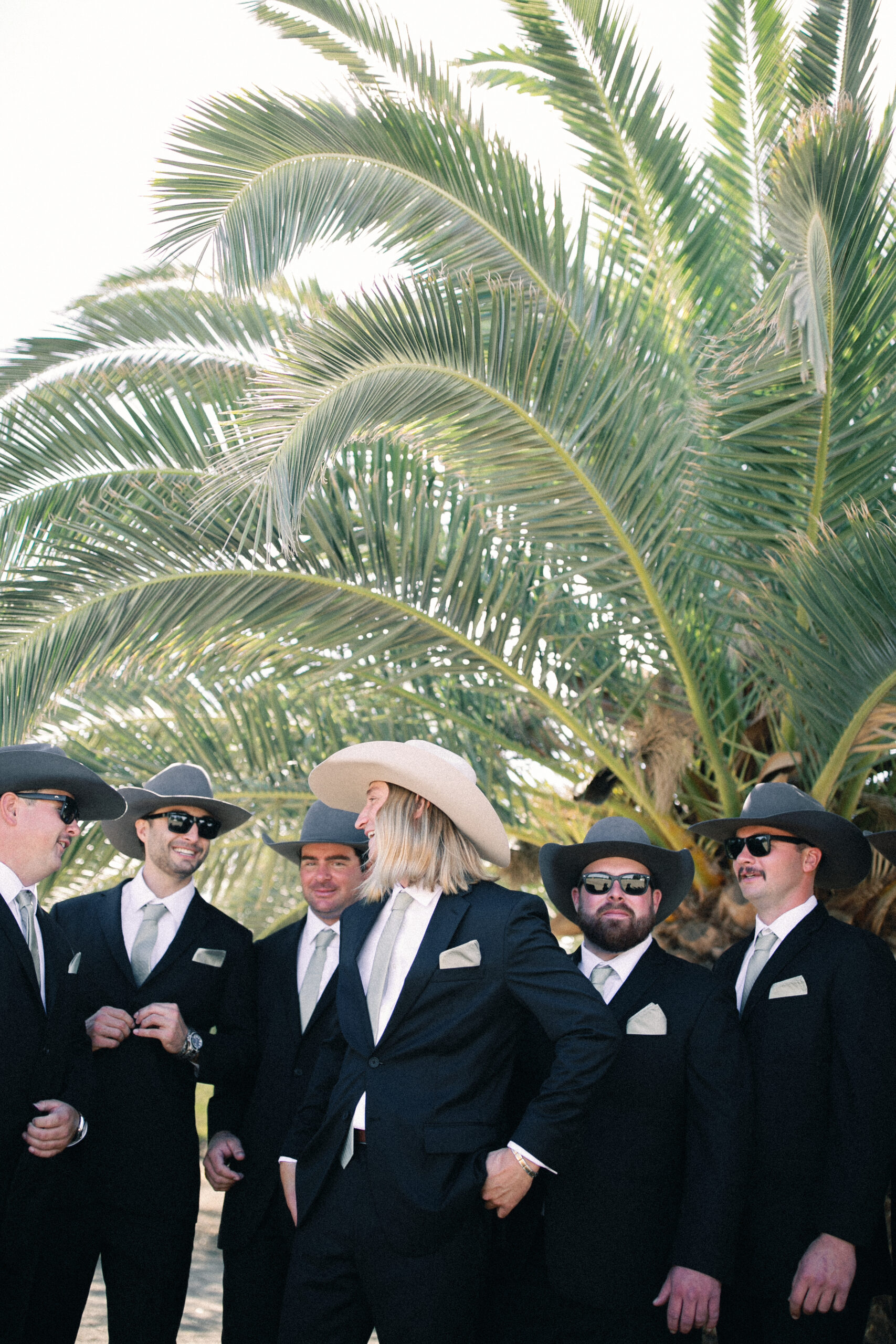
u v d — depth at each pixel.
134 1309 3.33
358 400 4.13
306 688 5.61
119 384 5.87
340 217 4.91
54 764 3.04
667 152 6.02
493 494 4.64
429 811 2.94
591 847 3.24
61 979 3.12
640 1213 2.91
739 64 6.33
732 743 5.30
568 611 5.56
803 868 3.42
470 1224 2.67
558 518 4.69
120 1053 3.45
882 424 4.39
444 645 5.09
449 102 5.29
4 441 4.93
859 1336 3.05
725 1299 3.20
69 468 4.98
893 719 4.43
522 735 5.86
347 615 4.94
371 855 2.99
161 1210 3.38
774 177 3.87
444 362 4.21
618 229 6.13
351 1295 2.69
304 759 5.65
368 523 4.89
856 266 3.93
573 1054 2.60
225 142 4.71
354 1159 2.74
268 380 4.12
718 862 5.32
